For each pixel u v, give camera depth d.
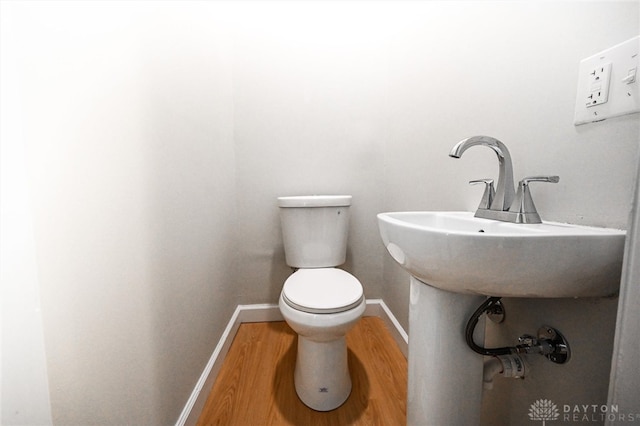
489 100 0.79
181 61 0.86
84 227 0.48
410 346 0.72
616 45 0.46
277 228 1.56
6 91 0.36
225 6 1.33
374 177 1.58
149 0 0.68
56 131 0.43
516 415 0.69
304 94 1.50
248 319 1.59
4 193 0.36
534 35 0.64
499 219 0.66
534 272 0.41
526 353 0.61
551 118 0.60
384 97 1.54
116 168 0.56
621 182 0.46
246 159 1.51
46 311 0.41
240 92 1.47
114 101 0.55
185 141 0.88
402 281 1.33
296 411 0.97
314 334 0.89
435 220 0.84
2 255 0.36
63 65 0.44
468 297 0.63
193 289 0.93
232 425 0.91
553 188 0.60
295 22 1.46
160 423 0.71
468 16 0.88
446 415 0.65
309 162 1.54
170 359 0.76
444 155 1.02
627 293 0.35
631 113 0.44
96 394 0.50
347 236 1.49
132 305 0.60
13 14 0.37
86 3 0.49
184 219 0.87
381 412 0.97
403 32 1.32
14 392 0.38
